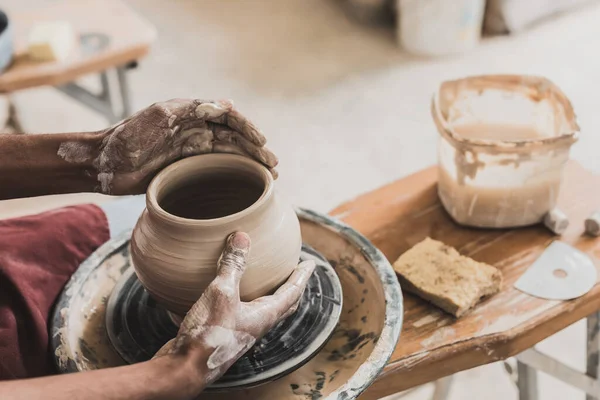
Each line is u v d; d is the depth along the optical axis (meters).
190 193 1.03
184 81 3.09
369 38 3.30
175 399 0.81
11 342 1.05
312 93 2.95
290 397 0.97
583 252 1.28
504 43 3.18
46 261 1.20
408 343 1.12
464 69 3.01
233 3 3.72
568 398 1.67
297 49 3.26
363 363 0.94
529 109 1.47
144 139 1.04
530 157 1.25
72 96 2.34
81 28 2.26
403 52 3.18
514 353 1.14
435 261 1.25
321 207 2.35
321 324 1.02
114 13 2.33
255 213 0.92
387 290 1.06
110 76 3.08
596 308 1.20
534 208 1.33
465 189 1.32
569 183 1.46
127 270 1.16
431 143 2.62
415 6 3.02
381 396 1.09
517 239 1.33
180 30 3.50
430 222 1.40
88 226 1.28
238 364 0.96
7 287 1.13
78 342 1.05
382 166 2.52
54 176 1.11
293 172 2.52
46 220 1.26
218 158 1.01
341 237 1.19
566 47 3.11
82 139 1.09
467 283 1.19
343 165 2.54
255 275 0.93
